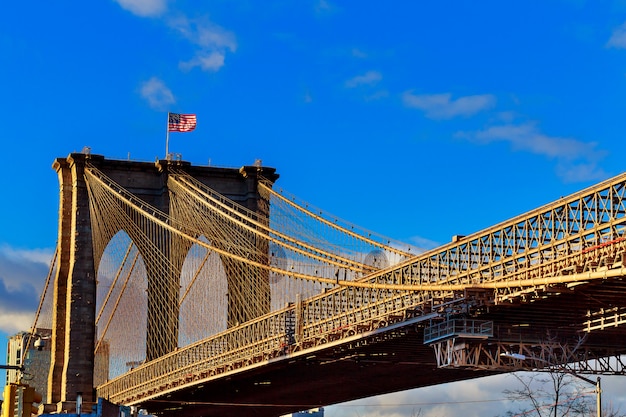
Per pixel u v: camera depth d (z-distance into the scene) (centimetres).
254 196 15888
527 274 7244
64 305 15675
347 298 9950
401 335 9006
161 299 15062
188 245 15250
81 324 15325
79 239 15588
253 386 13212
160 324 14988
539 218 7131
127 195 15525
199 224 15100
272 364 11281
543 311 7706
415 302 8756
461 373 11081
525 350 7975
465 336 7756
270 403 14750
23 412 4272
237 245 13962
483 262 7825
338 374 11931
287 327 11012
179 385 13262
